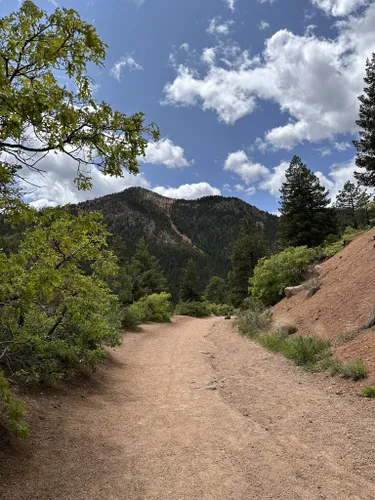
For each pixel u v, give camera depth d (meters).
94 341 8.41
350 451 4.02
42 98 2.97
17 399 5.36
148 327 20.36
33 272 4.13
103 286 7.90
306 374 7.52
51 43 3.03
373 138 26.42
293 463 3.81
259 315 15.36
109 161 3.65
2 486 3.30
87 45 3.13
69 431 4.77
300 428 4.78
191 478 3.59
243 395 6.51
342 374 6.81
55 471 3.71
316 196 30.67
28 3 3.04
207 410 5.80
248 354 10.35
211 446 4.37
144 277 51.66
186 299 66.62
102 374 8.23
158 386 7.59
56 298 6.70
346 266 13.59
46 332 6.79
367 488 3.29
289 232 31.19
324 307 11.49
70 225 5.12
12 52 3.00
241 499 3.18
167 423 5.27
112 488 3.42
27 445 4.17
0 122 3.04
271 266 18.72
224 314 44.41
